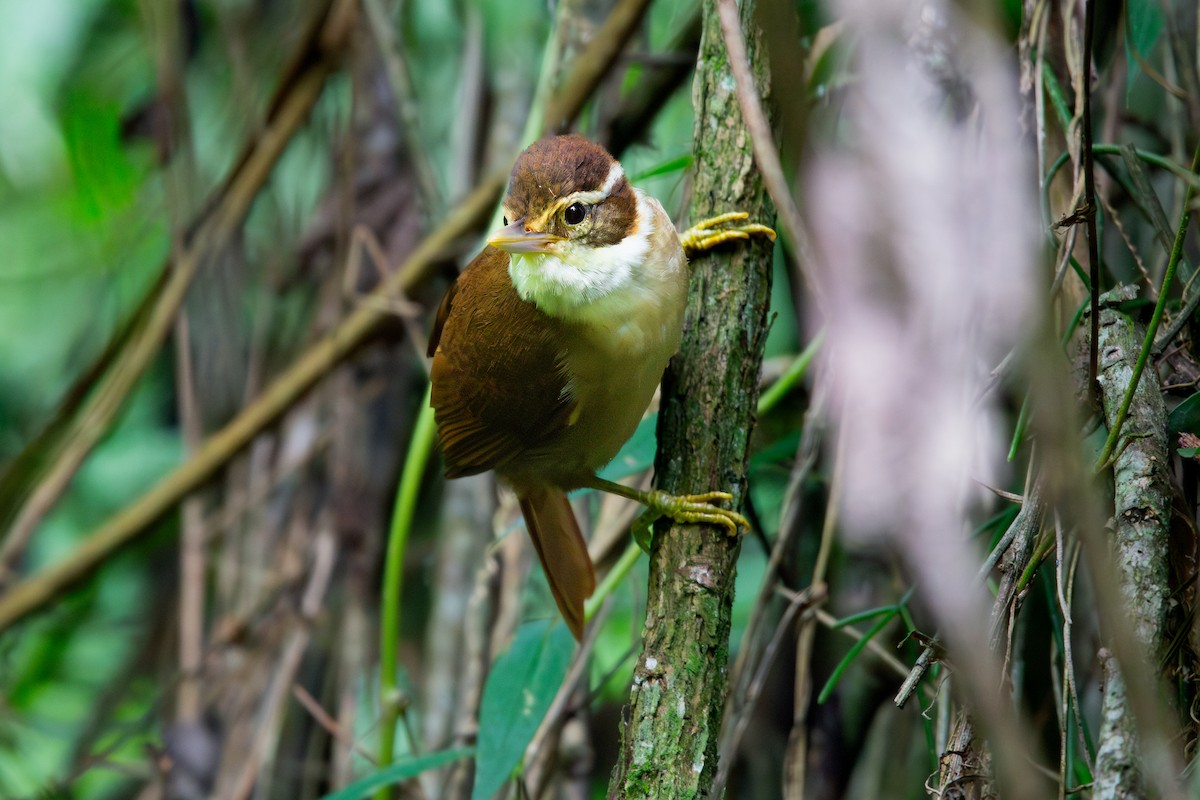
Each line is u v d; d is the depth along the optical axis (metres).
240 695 8.58
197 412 8.84
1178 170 4.99
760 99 5.23
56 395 10.02
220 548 9.91
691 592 4.86
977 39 2.48
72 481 9.62
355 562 8.92
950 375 2.38
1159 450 4.33
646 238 5.67
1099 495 4.43
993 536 5.66
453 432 6.56
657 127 8.71
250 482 9.18
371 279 9.17
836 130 5.20
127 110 9.47
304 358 8.45
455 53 9.48
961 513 4.75
